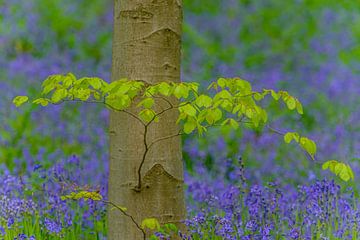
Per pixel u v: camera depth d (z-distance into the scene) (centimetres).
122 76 532
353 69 1299
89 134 990
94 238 657
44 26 1384
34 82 1138
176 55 541
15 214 627
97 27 1431
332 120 1066
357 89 1162
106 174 822
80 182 774
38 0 1430
